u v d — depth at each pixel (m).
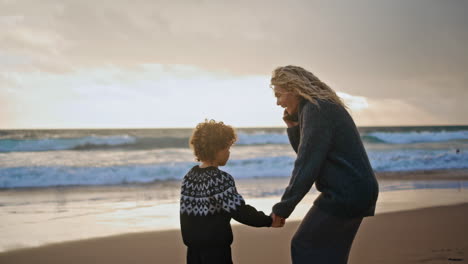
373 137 24.22
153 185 11.28
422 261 4.11
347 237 2.46
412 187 10.49
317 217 2.45
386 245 4.71
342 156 2.35
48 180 11.88
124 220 6.43
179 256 4.50
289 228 5.71
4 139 17.03
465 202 7.91
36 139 17.48
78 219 6.52
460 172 14.72
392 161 17.31
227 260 2.32
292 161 15.50
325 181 2.39
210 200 2.29
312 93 2.44
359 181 2.32
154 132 30.31
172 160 15.48
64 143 17.77
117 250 4.73
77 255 4.54
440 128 43.38
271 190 9.78
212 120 2.53
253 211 2.32
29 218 6.61
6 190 10.26
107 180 12.18
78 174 12.70
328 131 2.34
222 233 2.28
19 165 13.54
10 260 4.36
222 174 2.34
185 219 2.36
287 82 2.50
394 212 6.77
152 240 5.18
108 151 17.62
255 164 15.01
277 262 4.20
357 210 2.34
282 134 20.48
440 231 5.44
